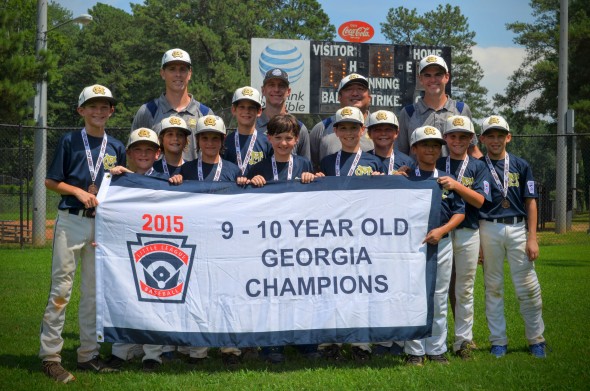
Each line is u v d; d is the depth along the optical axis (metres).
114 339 5.75
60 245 5.71
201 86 48.00
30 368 5.96
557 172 22.36
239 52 54.06
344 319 5.93
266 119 7.52
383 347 6.52
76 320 8.16
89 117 5.84
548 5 44.91
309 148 7.26
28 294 9.83
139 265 5.82
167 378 5.58
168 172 6.39
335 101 20.78
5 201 31.73
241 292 5.89
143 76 56.53
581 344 6.84
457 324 6.48
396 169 6.54
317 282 5.95
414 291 5.99
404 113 7.41
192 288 5.85
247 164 6.70
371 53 20.66
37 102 17.77
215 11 53.22
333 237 5.98
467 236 6.38
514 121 42.88
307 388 5.30
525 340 7.15
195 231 5.88
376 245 6.00
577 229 24.03
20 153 16.44
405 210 6.04
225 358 6.12
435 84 7.20
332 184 6.02
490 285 6.54
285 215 5.96
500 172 6.50
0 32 17.94
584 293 10.16
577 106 31.33
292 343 5.88
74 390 5.27
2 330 7.48
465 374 5.66
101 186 5.78
